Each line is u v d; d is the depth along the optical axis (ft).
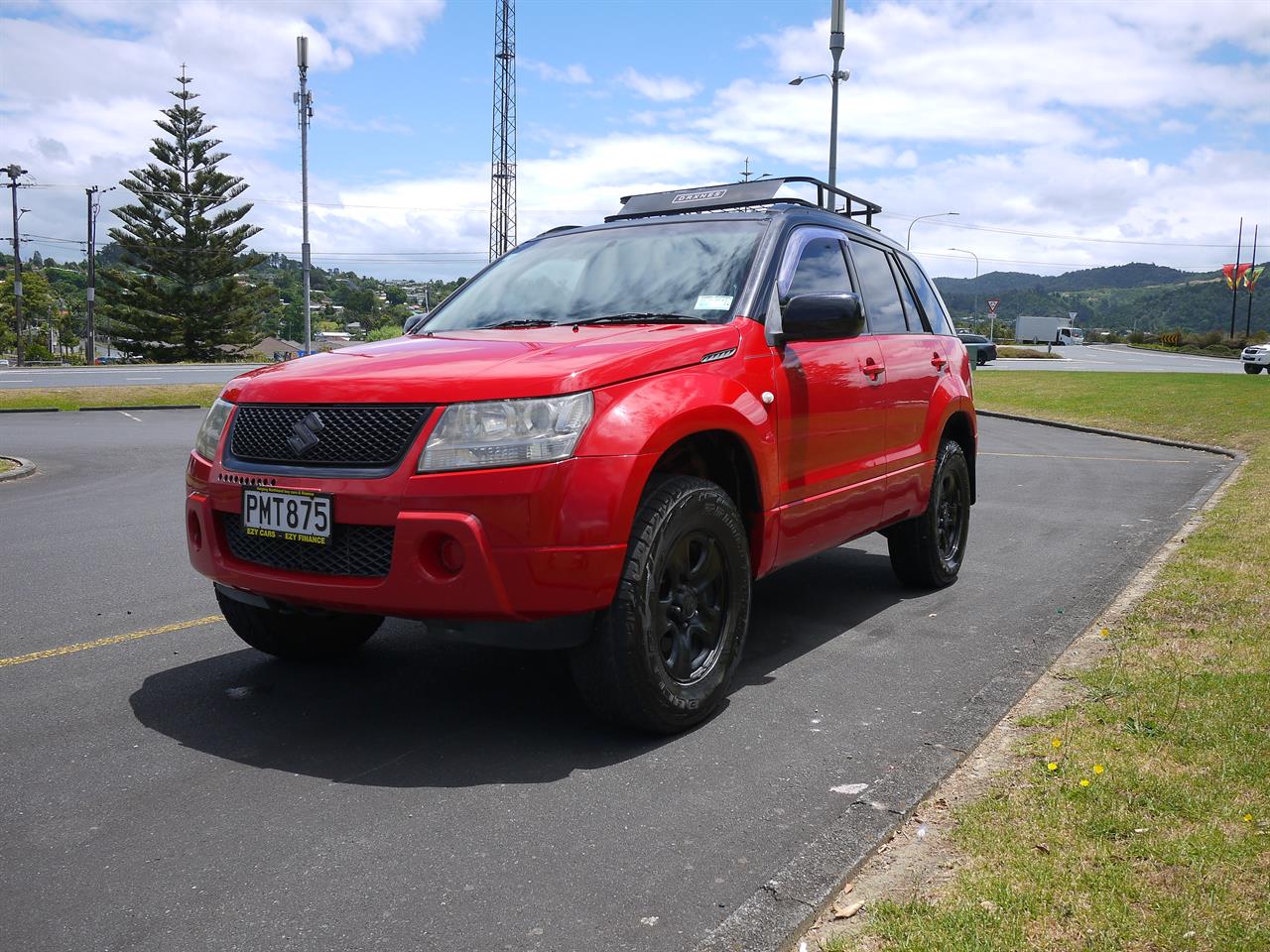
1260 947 6.91
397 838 9.16
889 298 17.61
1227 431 50.75
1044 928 7.25
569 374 10.66
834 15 62.54
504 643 10.51
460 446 10.25
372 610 10.58
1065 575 19.74
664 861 8.71
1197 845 8.29
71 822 9.51
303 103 134.92
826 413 14.30
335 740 11.55
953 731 11.19
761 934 7.43
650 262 14.65
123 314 185.57
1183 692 11.86
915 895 7.83
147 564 21.25
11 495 31.99
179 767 10.79
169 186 185.68
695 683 11.75
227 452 11.68
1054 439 53.06
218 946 7.47
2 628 16.30
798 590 18.93
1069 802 9.16
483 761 10.93
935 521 18.17
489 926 7.72
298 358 12.95
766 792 10.10
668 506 11.08
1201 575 17.74
